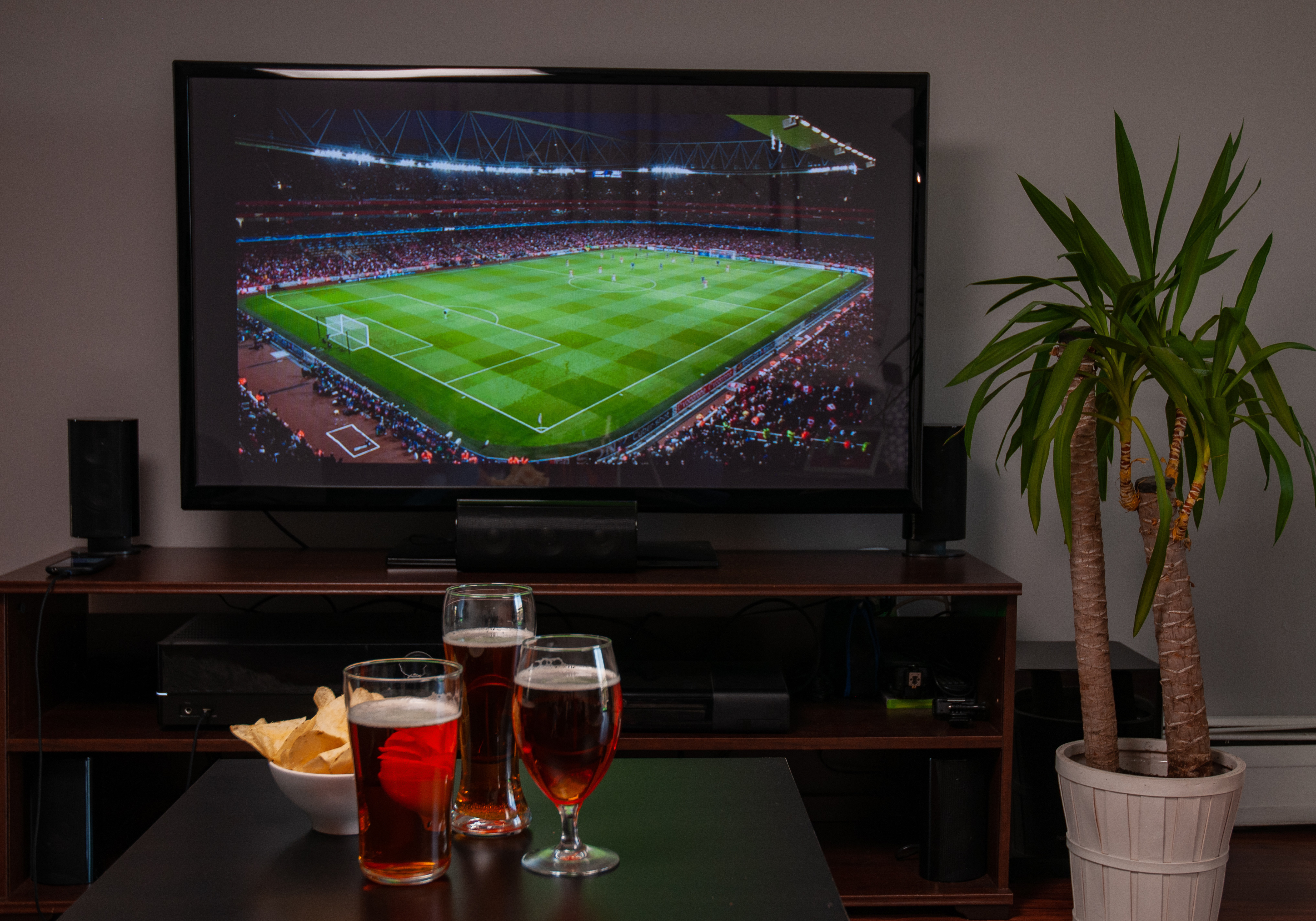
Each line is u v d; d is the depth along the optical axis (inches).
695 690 85.1
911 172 95.8
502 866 34.4
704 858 35.4
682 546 99.2
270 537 103.7
